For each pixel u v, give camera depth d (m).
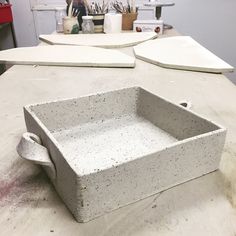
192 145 0.53
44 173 0.60
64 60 1.30
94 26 1.88
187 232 0.46
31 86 1.07
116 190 0.47
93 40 1.65
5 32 2.59
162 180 0.53
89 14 1.88
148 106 0.78
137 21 1.90
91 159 0.64
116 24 1.87
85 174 0.43
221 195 0.54
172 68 1.26
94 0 2.34
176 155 0.52
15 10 2.52
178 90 1.04
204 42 2.73
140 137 0.72
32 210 0.50
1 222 0.47
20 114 0.85
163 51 1.44
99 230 0.46
